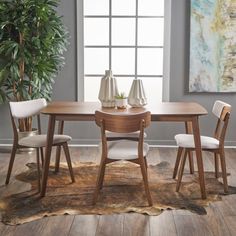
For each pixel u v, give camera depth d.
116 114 3.31
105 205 3.44
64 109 3.80
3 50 4.78
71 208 3.38
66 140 3.94
